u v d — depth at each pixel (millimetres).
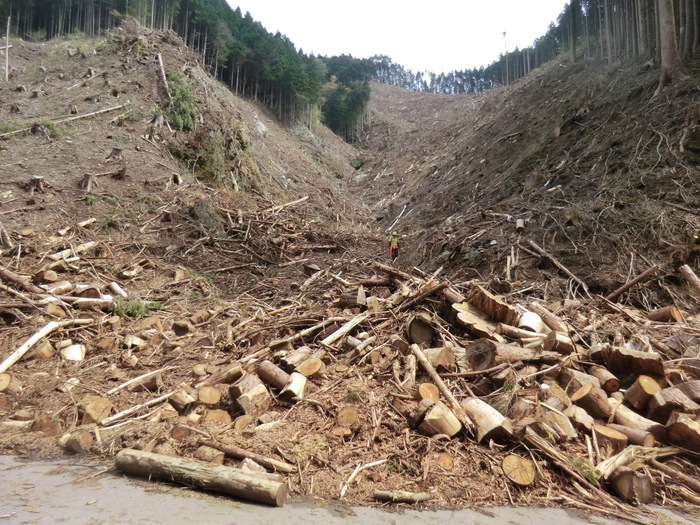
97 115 15820
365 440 3275
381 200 28344
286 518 2307
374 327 5422
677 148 9758
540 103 21562
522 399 3564
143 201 12156
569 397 3748
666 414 3496
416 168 31531
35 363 4988
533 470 2855
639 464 3000
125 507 2354
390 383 4086
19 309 6098
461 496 2666
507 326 4852
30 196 10258
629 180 9633
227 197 15203
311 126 42531
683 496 2824
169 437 3301
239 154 18484
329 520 2307
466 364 4367
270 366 4223
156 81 19125
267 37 43781
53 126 13891
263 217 14633
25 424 3684
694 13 13680
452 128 37094
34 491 2518
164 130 16328
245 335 5922
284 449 3088
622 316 6121
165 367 5008
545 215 9891
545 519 2443
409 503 2568
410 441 3246
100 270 8586
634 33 18125
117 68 20188
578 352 4531
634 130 11516
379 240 17266
